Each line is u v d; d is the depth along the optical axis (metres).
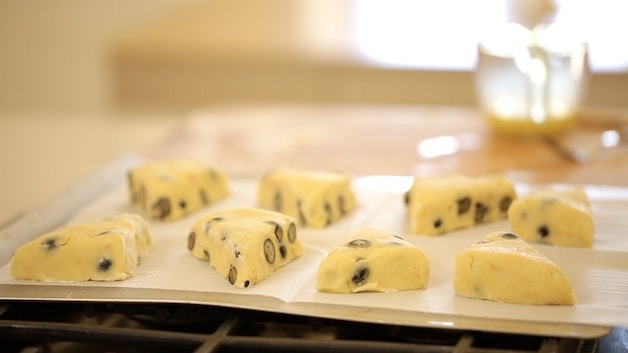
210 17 2.37
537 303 0.94
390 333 0.92
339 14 2.41
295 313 0.92
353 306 0.94
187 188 1.16
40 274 0.99
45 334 0.90
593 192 1.20
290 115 1.57
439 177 1.15
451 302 0.95
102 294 0.96
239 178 1.27
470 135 1.44
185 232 1.11
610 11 2.27
